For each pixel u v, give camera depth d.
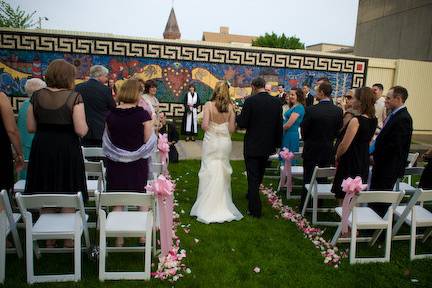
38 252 3.84
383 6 18.58
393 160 4.45
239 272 3.83
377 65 14.18
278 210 5.74
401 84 14.43
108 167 4.05
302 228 4.98
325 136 5.27
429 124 15.02
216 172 5.21
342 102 8.30
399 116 4.40
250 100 5.17
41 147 3.67
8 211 3.56
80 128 3.70
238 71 13.34
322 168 4.94
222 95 5.14
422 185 4.77
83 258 3.98
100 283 3.49
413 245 4.18
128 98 3.97
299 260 4.14
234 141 11.75
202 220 5.09
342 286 3.66
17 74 12.09
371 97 4.55
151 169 4.41
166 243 3.88
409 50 16.86
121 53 12.55
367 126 4.55
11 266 3.72
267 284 3.65
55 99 3.62
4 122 3.72
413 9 16.62
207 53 13.07
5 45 11.91
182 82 13.13
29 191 3.72
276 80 13.54
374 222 4.05
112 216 3.83
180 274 3.68
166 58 12.88
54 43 12.11
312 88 13.77
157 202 3.90
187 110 11.20
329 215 5.61
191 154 9.52
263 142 5.20
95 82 5.72
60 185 3.71
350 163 4.61
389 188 4.51
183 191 6.34
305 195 5.54
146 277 3.60
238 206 5.84
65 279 3.48
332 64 13.77
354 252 4.07
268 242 4.56
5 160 3.79
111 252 4.14
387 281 3.76
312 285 3.65
